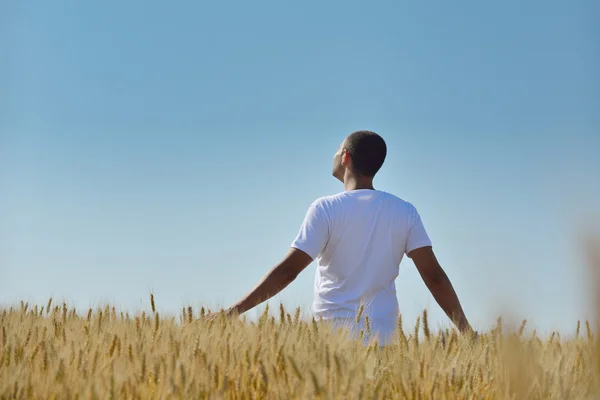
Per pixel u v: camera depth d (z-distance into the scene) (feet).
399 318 9.31
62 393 6.95
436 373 7.68
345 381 7.15
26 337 9.26
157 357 7.93
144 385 7.15
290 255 11.98
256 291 11.66
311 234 12.11
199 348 8.14
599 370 7.65
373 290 12.27
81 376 7.41
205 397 6.98
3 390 6.90
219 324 9.66
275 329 9.13
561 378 7.81
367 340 10.73
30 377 7.11
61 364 7.31
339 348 8.39
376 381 7.50
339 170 13.41
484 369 8.10
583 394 7.74
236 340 8.75
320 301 12.44
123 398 6.94
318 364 7.62
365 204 12.42
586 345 8.49
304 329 9.34
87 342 8.75
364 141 12.87
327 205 12.37
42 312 11.76
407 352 8.76
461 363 8.16
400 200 12.84
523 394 7.02
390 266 12.46
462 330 11.80
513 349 7.10
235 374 7.48
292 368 7.27
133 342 8.87
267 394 7.11
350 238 12.25
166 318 10.61
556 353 9.17
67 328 9.93
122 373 7.66
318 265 12.78
